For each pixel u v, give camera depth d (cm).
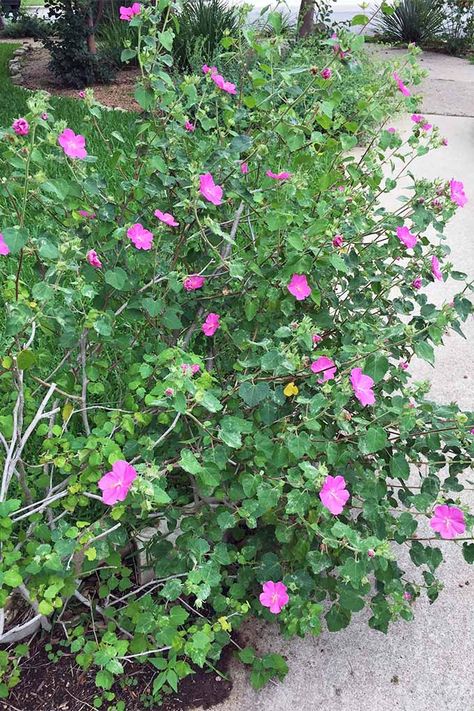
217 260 200
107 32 977
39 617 179
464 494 263
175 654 169
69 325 176
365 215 226
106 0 1033
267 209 203
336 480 161
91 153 475
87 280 185
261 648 202
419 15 1309
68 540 158
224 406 192
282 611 177
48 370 239
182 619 163
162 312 196
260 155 213
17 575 148
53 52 871
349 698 191
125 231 181
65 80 873
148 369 169
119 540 171
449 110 822
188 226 196
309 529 171
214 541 189
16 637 188
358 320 220
